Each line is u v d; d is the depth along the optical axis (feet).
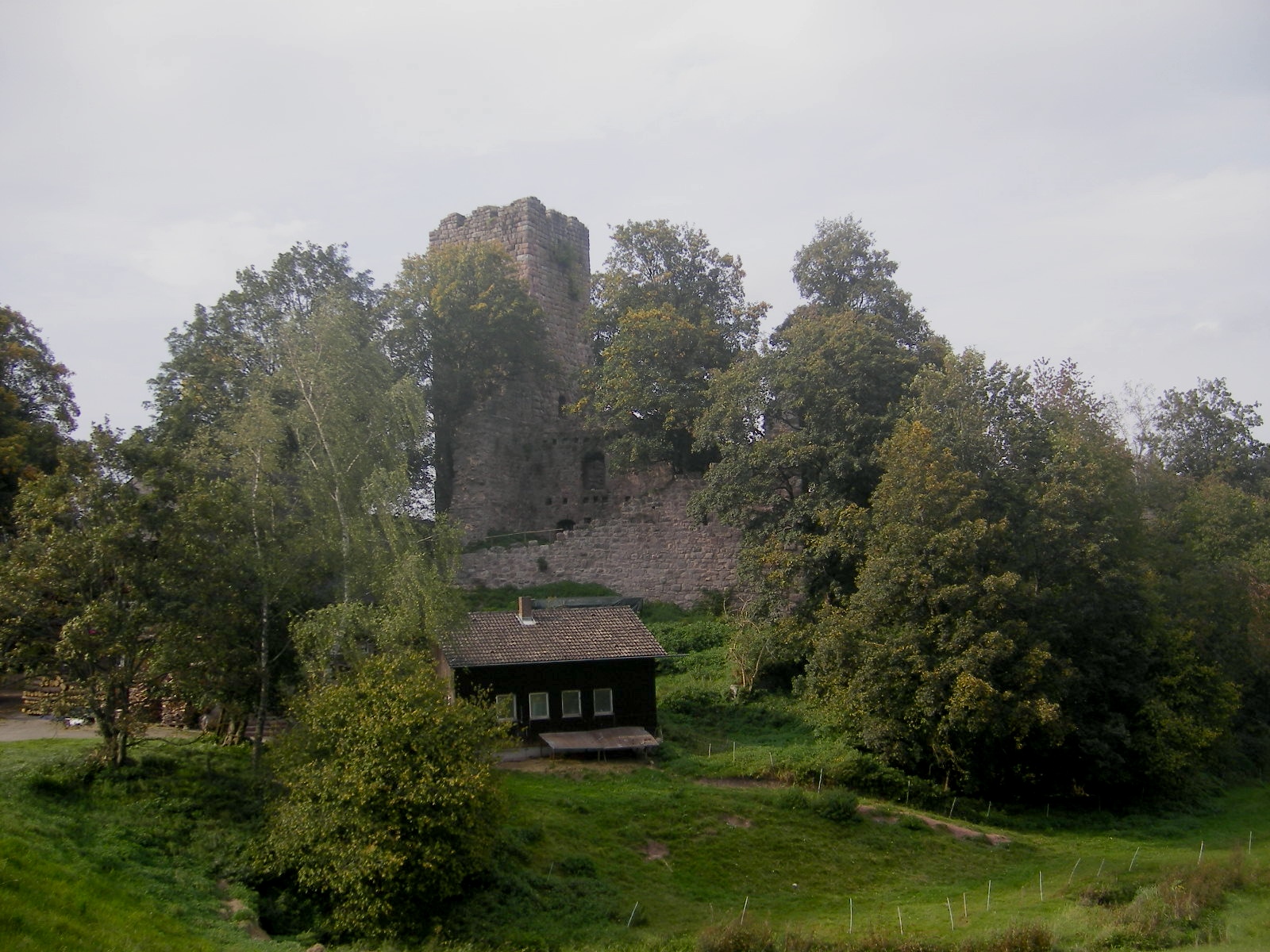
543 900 76.43
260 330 134.72
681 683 132.57
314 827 71.20
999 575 110.32
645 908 78.59
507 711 108.37
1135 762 116.67
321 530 93.09
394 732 73.20
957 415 125.49
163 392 136.05
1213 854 98.12
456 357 173.58
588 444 180.65
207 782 81.97
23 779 75.41
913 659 107.96
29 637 79.00
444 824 70.95
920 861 92.94
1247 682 149.79
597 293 185.88
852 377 141.69
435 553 98.94
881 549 116.98
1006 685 106.93
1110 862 94.73
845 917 79.05
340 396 100.01
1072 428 130.52
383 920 69.26
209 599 83.41
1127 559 124.06
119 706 82.02
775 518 143.33
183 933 59.82
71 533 80.02
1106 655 119.14
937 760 111.24
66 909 55.57
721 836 91.15
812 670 119.65
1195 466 218.79
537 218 195.31
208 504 83.71
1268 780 139.95
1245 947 67.56
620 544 161.79
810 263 181.37
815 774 106.52
